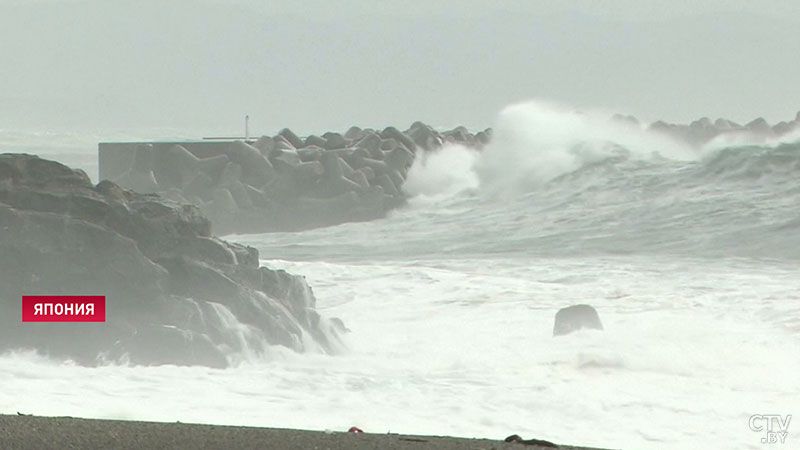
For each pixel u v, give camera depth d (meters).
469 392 42.91
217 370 46.28
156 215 53.81
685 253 90.88
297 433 26.08
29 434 24.78
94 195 53.22
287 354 51.31
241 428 26.38
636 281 75.81
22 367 44.50
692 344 52.31
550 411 40.22
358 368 48.25
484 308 66.44
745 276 77.00
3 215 51.38
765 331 56.12
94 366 47.62
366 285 74.81
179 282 52.03
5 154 53.69
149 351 48.28
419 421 38.47
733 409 40.34
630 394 42.78
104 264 50.97
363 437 26.30
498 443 26.58
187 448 24.36
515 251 97.06
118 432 25.34
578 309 57.47
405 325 62.09
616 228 105.56
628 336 54.91
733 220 103.31
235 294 52.44
